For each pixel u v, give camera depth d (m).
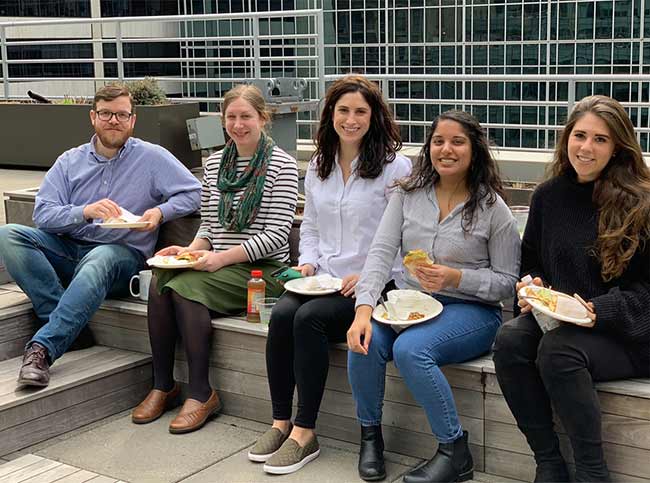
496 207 2.89
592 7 15.12
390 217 3.01
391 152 3.25
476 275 2.87
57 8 14.86
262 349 3.31
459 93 16.25
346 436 3.17
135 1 16.09
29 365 3.27
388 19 16.50
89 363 3.57
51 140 7.30
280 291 3.47
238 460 3.04
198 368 3.35
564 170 2.75
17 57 14.27
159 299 3.41
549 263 2.74
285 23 16.55
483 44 16.02
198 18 7.14
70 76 15.12
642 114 14.70
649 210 2.53
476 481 2.82
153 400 3.44
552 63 15.59
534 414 2.62
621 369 2.57
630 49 14.96
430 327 2.80
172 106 6.50
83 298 3.44
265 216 3.47
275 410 3.09
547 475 2.61
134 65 16.09
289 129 5.70
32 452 3.16
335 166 3.29
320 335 2.96
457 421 2.77
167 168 3.85
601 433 2.55
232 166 3.54
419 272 2.86
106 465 3.03
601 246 2.58
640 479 2.58
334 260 3.25
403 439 3.04
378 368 2.84
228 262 3.42
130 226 3.62
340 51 16.98
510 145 15.65
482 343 2.88
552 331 2.54
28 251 3.66
